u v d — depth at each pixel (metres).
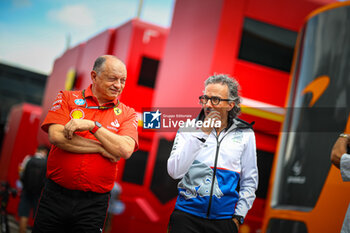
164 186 6.46
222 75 2.78
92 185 2.74
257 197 5.54
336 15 4.54
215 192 2.65
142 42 8.15
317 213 3.97
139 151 7.11
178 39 6.72
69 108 2.84
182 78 6.10
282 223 4.39
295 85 4.86
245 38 5.62
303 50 4.86
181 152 2.66
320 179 4.04
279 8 5.80
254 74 5.59
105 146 2.72
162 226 6.36
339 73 4.25
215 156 2.70
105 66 2.84
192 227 2.65
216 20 5.62
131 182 6.89
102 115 2.87
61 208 2.73
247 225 5.67
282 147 4.73
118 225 6.51
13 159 12.07
